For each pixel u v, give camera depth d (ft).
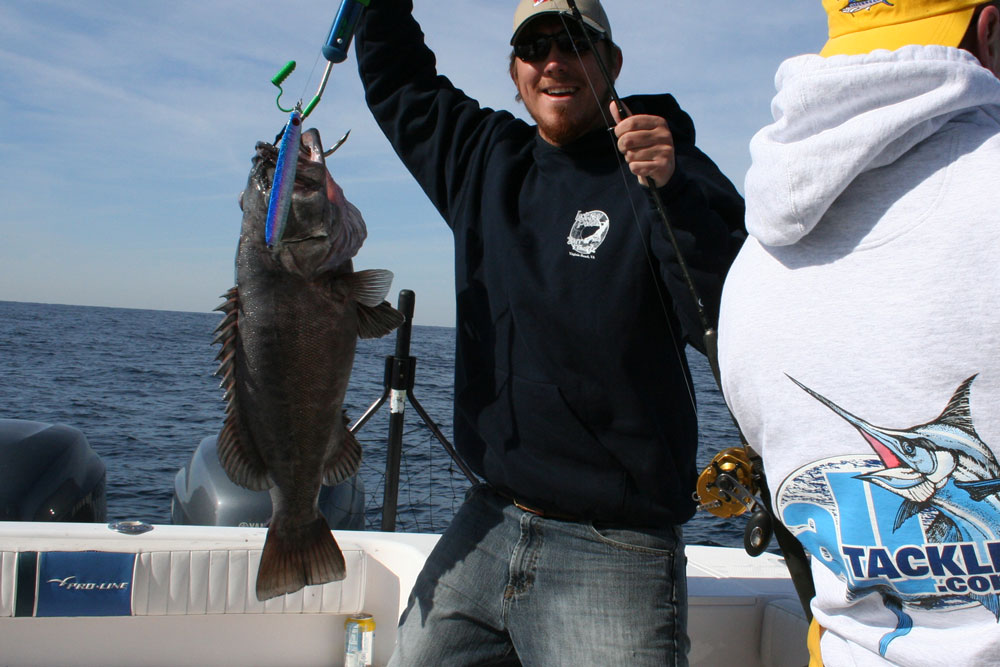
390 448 11.82
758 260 4.00
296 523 7.04
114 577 8.02
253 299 6.78
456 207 8.18
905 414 3.37
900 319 3.38
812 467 3.68
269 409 6.81
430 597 7.24
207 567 8.38
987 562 3.30
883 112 3.36
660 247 6.25
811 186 3.50
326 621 9.14
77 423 45.21
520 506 7.06
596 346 6.61
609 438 6.61
